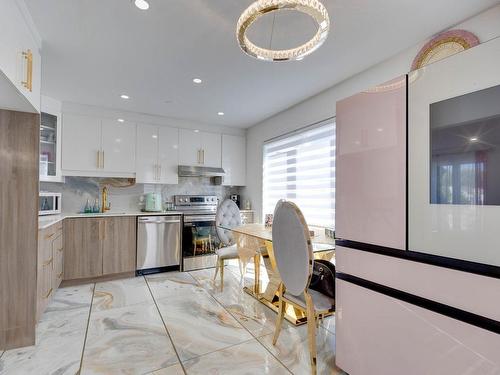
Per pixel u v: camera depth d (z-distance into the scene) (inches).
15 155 76.4
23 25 64.3
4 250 74.6
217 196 186.7
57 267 108.7
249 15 51.2
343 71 100.9
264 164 167.5
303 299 66.3
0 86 58.8
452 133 42.5
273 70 100.3
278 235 68.8
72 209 144.7
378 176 53.2
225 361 67.5
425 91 45.8
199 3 65.4
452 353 41.8
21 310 74.6
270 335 80.0
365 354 55.0
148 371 63.7
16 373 63.3
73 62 94.0
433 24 73.3
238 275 141.5
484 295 38.8
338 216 61.8
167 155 159.3
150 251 141.6
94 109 140.3
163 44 83.1
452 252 42.4
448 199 42.9
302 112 134.3
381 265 52.6
